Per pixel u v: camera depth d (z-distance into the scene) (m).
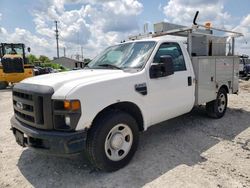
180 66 5.14
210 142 5.05
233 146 4.84
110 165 3.79
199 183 3.50
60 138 3.32
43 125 3.48
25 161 4.36
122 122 3.88
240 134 5.54
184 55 5.29
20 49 20.11
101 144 3.64
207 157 4.35
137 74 4.19
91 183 3.59
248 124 6.29
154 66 4.40
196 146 4.84
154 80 4.44
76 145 3.38
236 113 7.43
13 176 3.86
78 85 3.47
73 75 4.02
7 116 7.81
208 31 6.68
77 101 3.38
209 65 6.05
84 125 3.46
